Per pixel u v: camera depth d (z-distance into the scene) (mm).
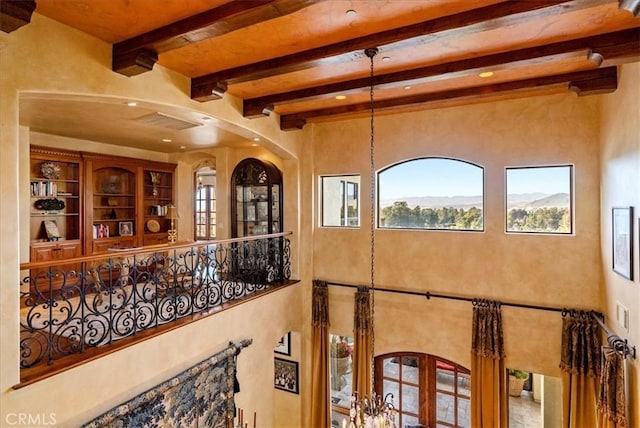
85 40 2877
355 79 4012
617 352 3344
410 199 5473
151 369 3572
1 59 2416
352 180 5902
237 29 2625
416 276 5328
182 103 3781
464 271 5020
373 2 2508
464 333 4988
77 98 2979
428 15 2680
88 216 6285
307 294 6094
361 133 5750
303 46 3189
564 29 2891
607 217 3959
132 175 7133
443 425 5242
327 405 5875
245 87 4266
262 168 6590
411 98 4668
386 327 5496
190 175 8070
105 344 3348
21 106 4098
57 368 2826
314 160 6117
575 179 4418
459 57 3416
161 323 3949
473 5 2541
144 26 2781
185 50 3252
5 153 2447
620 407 3287
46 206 5766
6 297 2488
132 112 4395
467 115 5004
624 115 3369
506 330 4742
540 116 4590
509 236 4762
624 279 3400
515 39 3059
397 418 5504
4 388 2482
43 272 5578
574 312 4328
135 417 3363
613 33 2924
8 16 2195
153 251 3801
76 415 2920
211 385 4270
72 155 6055
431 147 5234
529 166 4652
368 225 5699
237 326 4730
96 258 3283
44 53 2633
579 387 4227
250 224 6836
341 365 6227
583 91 3748
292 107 5133
